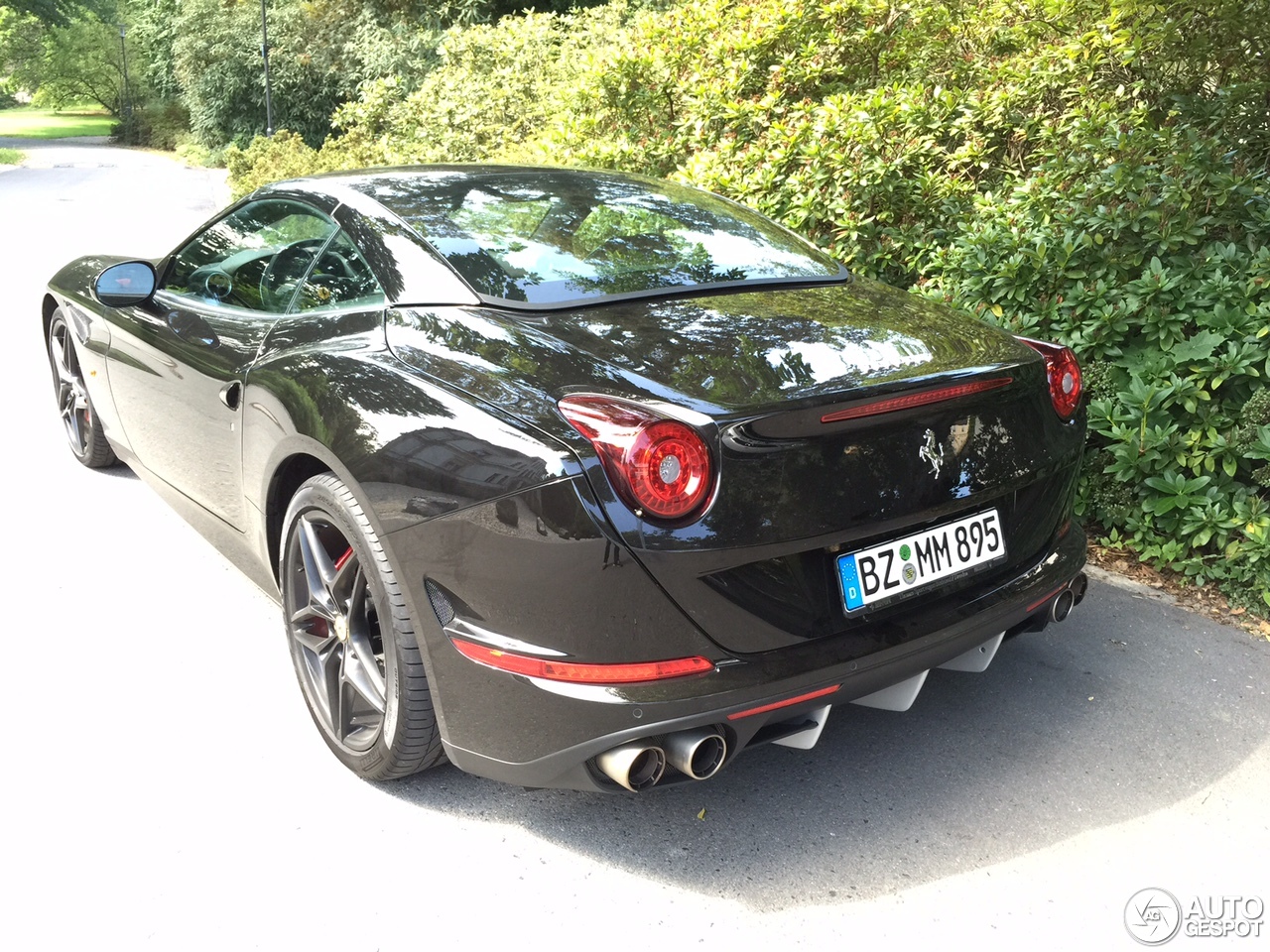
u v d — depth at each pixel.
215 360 2.81
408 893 2.05
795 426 1.88
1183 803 2.36
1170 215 4.16
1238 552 3.37
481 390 2.01
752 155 5.40
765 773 2.47
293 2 35.59
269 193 3.04
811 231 5.18
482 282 2.32
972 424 2.15
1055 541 2.44
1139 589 3.51
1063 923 1.99
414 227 2.52
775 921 1.99
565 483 1.82
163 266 3.40
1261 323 3.63
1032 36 5.91
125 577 3.45
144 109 60.75
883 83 6.34
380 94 13.30
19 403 5.46
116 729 2.58
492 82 11.23
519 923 1.98
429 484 1.99
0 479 4.36
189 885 2.06
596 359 2.01
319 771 2.44
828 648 1.96
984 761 2.52
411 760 2.23
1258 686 2.90
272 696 2.75
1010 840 2.23
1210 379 3.66
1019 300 4.11
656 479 1.78
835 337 2.20
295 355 2.47
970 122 5.43
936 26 6.34
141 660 2.92
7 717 2.63
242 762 2.46
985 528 2.23
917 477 2.04
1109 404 3.70
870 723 2.69
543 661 1.89
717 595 1.85
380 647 2.39
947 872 2.13
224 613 3.21
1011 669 2.97
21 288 9.34
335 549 2.44
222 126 37.41
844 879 2.11
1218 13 4.63
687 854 2.18
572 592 1.83
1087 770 2.49
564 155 6.78
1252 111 4.69
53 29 71.94
